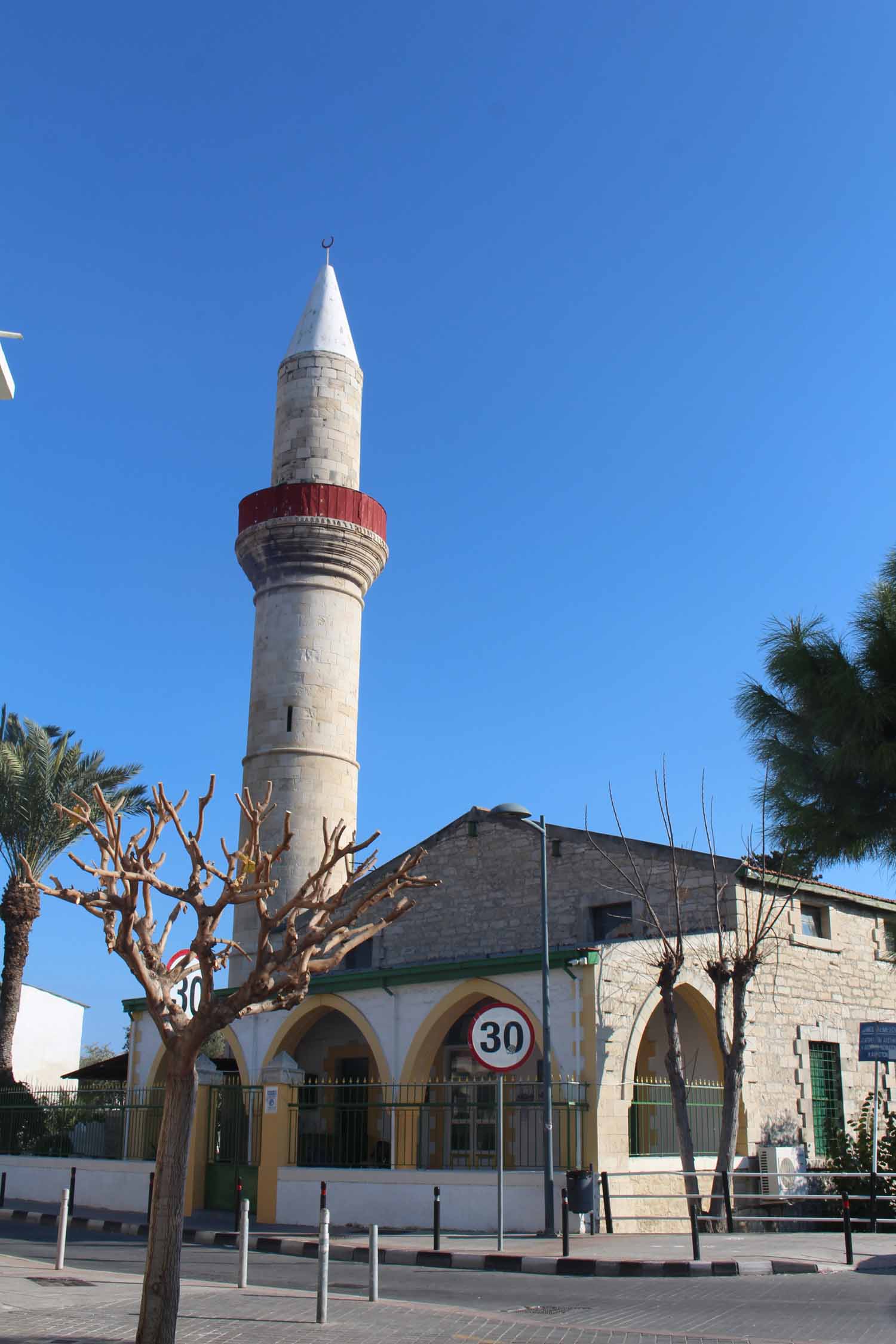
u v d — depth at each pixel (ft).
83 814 30.40
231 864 31.24
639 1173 58.29
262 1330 35.96
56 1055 153.17
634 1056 69.62
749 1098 75.51
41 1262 52.75
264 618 114.73
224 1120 79.61
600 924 86.02
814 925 85.71
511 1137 71.87
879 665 60.54
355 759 113.39
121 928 29.48
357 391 123.24
